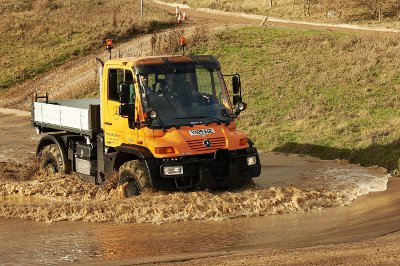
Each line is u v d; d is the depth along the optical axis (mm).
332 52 33594
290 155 20234
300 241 10852
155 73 13914
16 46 46562
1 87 40719
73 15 53094
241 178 13859
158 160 13367
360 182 15734
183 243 10977
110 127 14617
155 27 48344
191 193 13422
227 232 11609
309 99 26562
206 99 14227
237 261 9281
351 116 23547
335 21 56406
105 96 14711
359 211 12953
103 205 13297
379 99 25344
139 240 11227
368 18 56938
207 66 14352
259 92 28562
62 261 10109
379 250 9516
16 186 15664
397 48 32062
